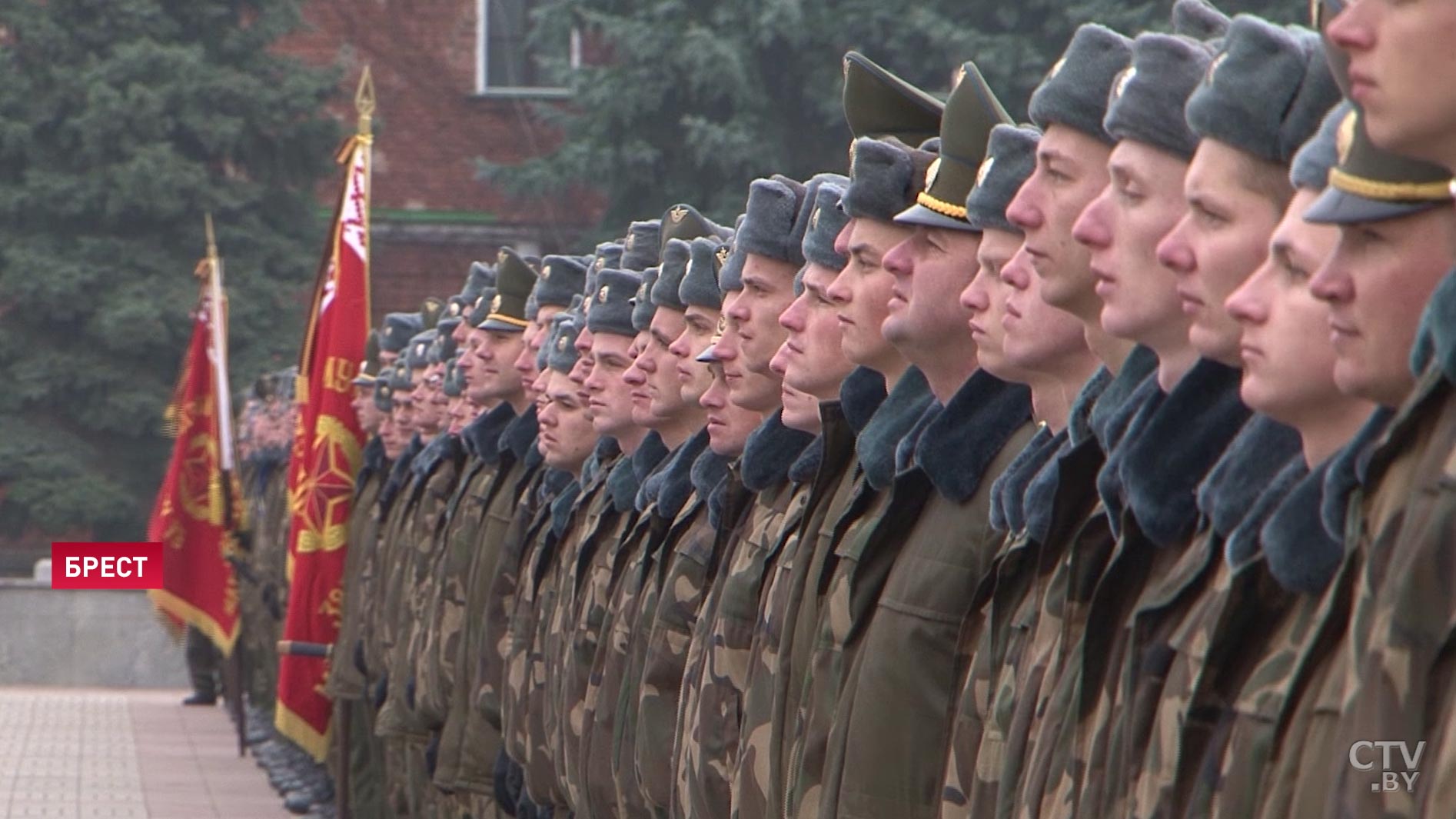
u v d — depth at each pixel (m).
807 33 75.81
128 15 89.19
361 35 102.00
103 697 68.19
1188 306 10.72
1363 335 9.35
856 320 15.20
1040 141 12.23
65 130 87.81
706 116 80.38
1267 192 10.44
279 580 50.09
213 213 89.50
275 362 89.25
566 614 23.20
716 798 17.38
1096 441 12.06
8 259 87.25
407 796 30.91
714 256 20.23
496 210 101.44
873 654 13.83
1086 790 11.10
